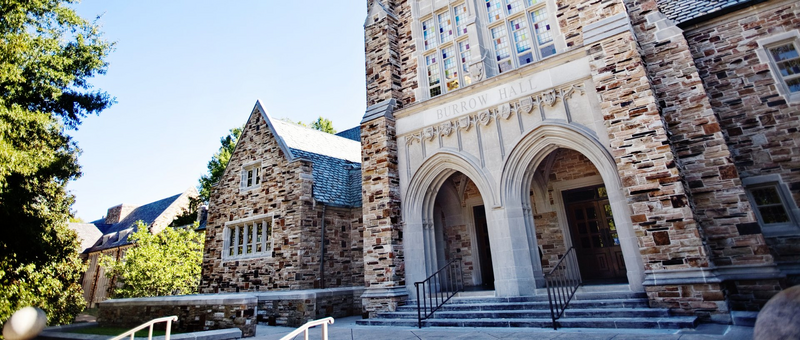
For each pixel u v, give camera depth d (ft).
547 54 34.47
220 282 57.00
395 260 35.68
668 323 21.30
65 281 56.39
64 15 47.26
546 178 40.32
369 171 39.29
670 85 28.50
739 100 29.17
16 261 47.57
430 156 36.78
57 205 53.36
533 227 32.01
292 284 47.80
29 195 46.60
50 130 46.39
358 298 45.19
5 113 38.06
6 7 40.91
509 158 32.35
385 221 36.65
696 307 22.40
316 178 55.67
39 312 14.64
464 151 35.12
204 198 110.32
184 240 83.46
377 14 44.57
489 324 26.78
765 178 27.17
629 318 23.06
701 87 27.32
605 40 28.78
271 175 55.93
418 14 43.47
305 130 68.74
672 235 23.89
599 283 32.78
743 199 24.81
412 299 34.91
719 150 26.03
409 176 37.99
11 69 38.86
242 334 30.76
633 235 26.03
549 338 21.20
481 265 43.04
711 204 25.71
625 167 26.20
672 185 24.36
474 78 36.55
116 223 160.15
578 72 30.30
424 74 41.22
